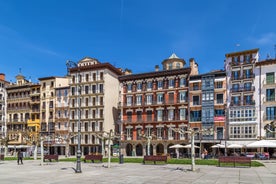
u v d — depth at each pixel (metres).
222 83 61.75
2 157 46.44
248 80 59.41
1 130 87.50
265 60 58.12
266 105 56.81
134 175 22.81
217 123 60.50
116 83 79.94
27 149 75.38
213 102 61.66
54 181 19.38
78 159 25.38
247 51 60.50
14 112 87.44
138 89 70.88
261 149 54.78
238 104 59.44
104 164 35.47
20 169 29.12
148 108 68.56
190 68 65.69
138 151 68.56
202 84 63.38
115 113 78.25
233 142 57.00
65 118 77.94
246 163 31.16
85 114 75.44
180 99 65.81
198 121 62.47
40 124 81.88
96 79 75.88
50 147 78.38
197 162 36.75
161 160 35.16
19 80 92.19
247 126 57.59
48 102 82.00
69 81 79.06
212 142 59.84
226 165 32.47
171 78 67.50
